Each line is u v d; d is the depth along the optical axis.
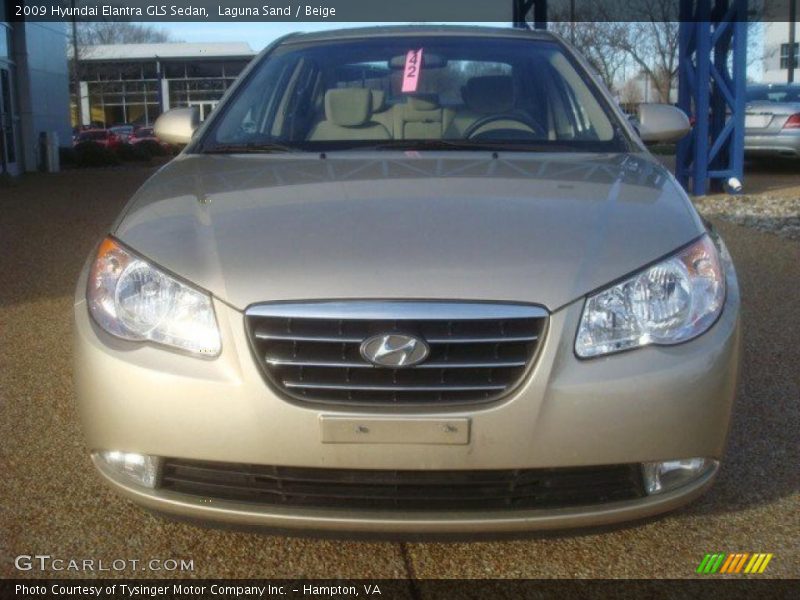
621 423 2.38
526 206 2.76
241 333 2.38
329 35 4.33
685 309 2.51
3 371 4.34
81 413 2.59
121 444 2.47
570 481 2.43
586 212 2.73
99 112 54.41
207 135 3.76
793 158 14.69
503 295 2.38
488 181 2.99
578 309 2.40
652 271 2.50
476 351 2.37
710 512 3.05
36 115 18.20
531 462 2.36
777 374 4.36
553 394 2.35
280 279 2.43
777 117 14.45
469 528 2.37
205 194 2.96
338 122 3.81
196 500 2.45
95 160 20.38
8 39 16.98
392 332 2.35
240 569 2.73
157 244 2.63
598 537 2.91
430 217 2.67
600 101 3.89
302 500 2.43
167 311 2.47
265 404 2.35
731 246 7.83
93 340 2.54
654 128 3.91
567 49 4.20
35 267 6.81
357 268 2.44
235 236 2.61
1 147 16.34
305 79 4.02
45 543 2.83
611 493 2.47
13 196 12.22
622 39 29.28
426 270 2.43
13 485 3.19
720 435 2.53
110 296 2.58
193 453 2.40
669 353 2.45
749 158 15.20
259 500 2.44
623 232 2.62
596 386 2.36
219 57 53.38
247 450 2.37
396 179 3.01
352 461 2.36
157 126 4.11
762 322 5.28
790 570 2.72
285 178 3.09
